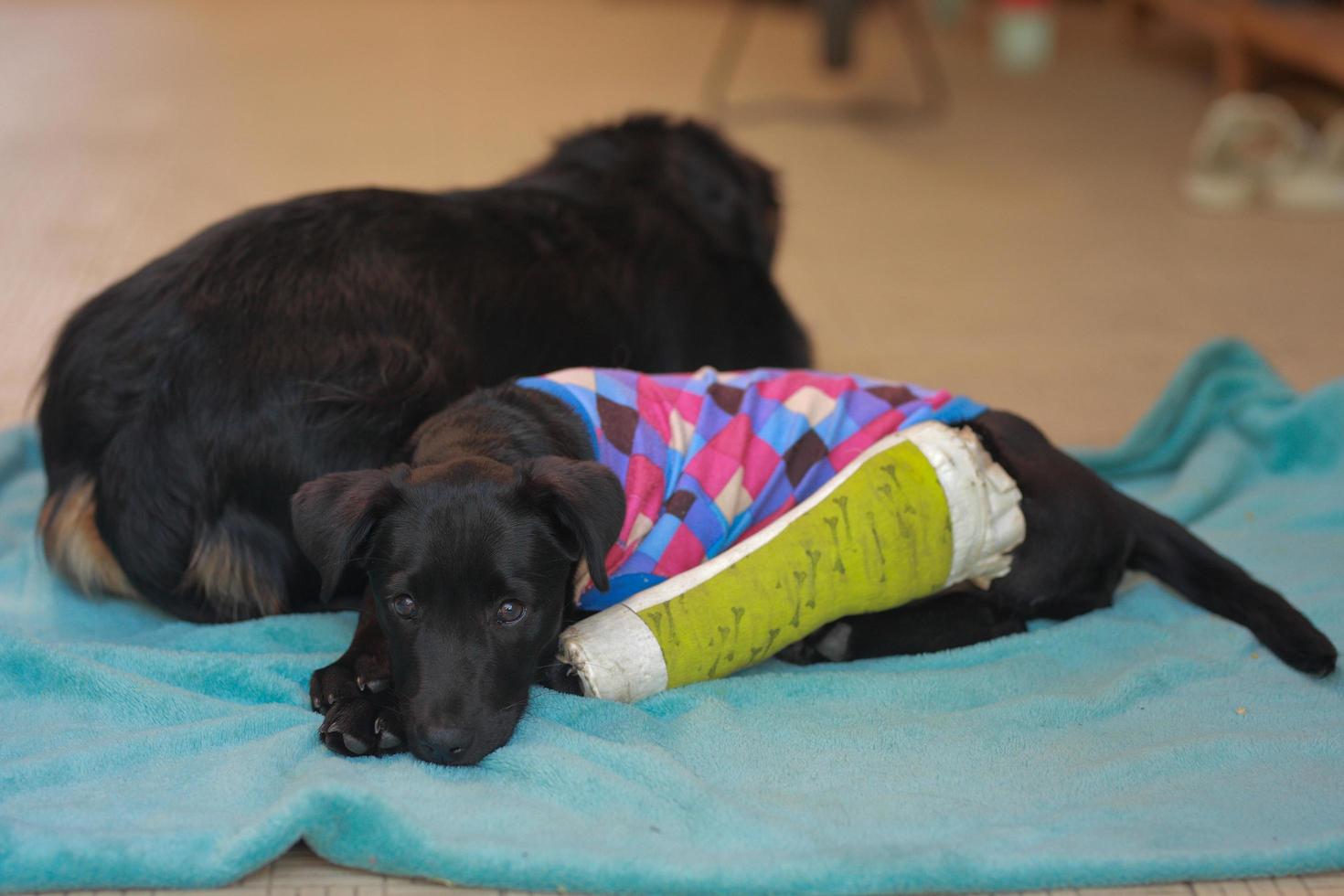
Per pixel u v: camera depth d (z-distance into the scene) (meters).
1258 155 2.80
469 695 1.41
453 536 1.42
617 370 1.57
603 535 1.42
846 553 1.50
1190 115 3.35
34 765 1.41
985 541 1.55
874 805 1.42
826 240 2.62
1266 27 3.01
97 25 4.21
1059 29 4.21
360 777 1.40
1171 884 1.39
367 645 1.49
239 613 1.58
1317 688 1.54
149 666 1.50
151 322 1.56
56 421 1.57
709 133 1.86
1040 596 1.58
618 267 1.71
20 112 3.24
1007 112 3.40
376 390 1.56
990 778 1.45
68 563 1.59
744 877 1.35
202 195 2.72
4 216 2.55
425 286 1.60
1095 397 2.03
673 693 1.50
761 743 1.47
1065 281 2.43
